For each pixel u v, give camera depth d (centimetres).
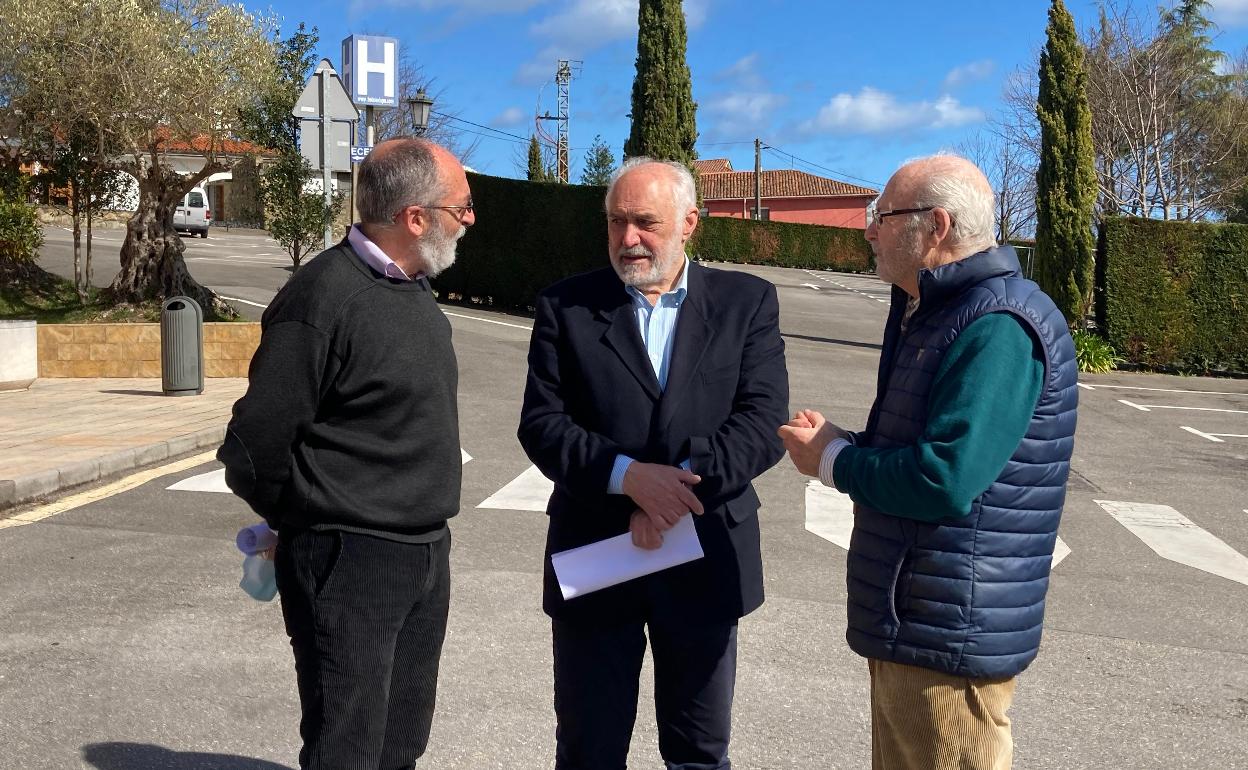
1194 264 1895
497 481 816
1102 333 1928
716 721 302
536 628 495
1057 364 234
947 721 236
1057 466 236
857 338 2120
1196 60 3450
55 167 1634
